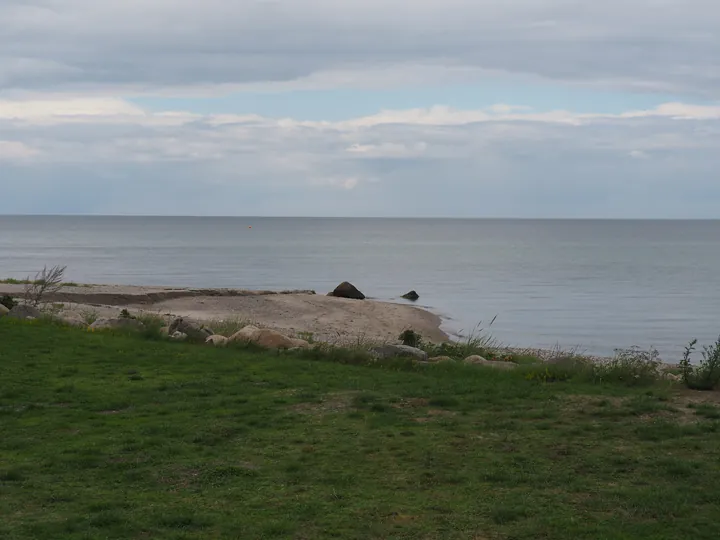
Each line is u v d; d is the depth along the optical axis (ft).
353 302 127.95
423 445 28.55
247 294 127.03
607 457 27.04
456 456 27.22
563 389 40.04
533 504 22.57
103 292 108.58
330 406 34.94
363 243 461.37
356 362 49.01
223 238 521.65
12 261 261.03
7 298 69.26
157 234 598.75
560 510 22.13
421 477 25.00
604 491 23.59
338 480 24.63
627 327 118.11
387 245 434.30
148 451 27.66
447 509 22.18
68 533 20.17
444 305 146.82
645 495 23.08
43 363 43.57
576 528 20.61
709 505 22.48
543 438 29.63
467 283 197.47
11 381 38.75
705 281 205.26
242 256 310.04
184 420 32.22
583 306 146.61
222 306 112.68
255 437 29.63
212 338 54.80
